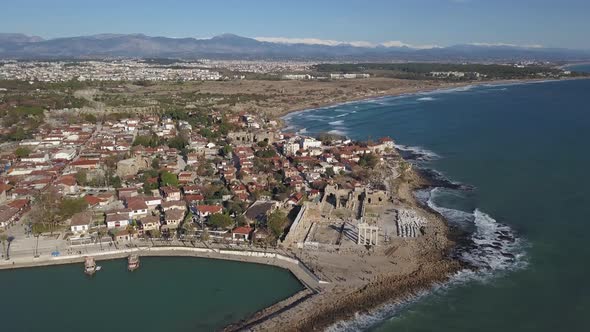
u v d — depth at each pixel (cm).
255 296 15825
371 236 19088
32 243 18962
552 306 15475
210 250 18762
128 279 16925
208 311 15012
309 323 14262
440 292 16250
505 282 16900
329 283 16375
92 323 14425
